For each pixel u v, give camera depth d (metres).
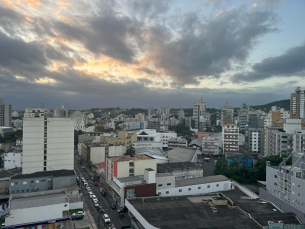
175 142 172.75
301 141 107.75
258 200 62.16
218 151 152.75
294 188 56.84
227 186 80.69
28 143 86.06
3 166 112.12
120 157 82.75
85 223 56.22
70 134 91.94
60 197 56.34
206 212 51.97
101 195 76.50
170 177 73.50
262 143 153.12
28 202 53.06
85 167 117.75
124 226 54.44
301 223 49.22
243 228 44.94
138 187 65.94
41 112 96.12
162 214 50.00
